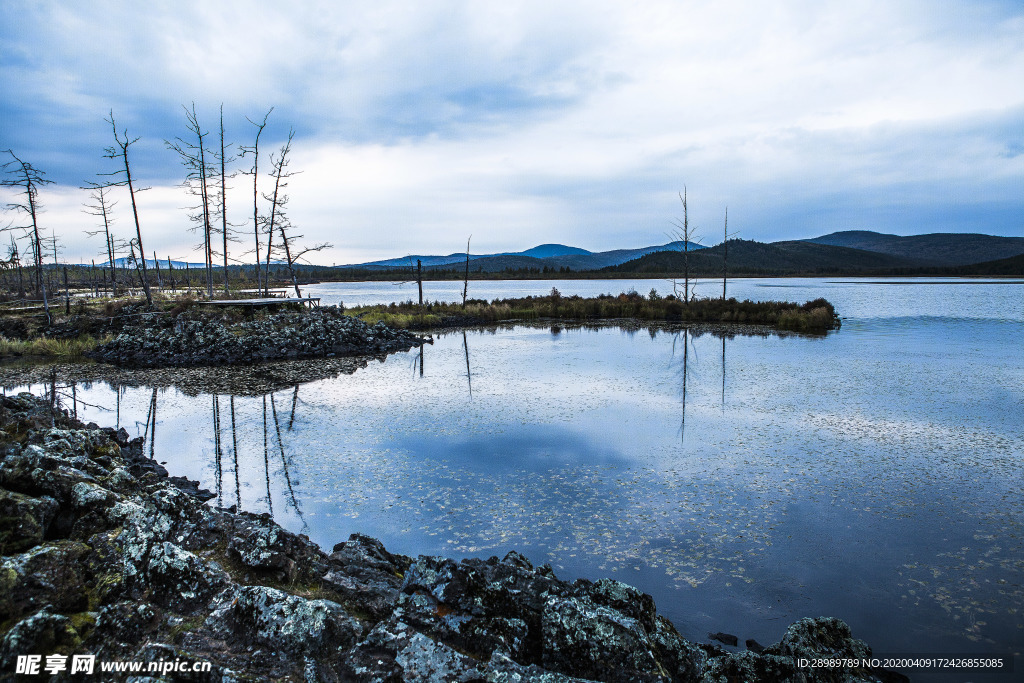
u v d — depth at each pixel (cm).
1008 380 1945
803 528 834
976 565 723
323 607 453
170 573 474
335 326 2995
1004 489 982
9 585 421
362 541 666
